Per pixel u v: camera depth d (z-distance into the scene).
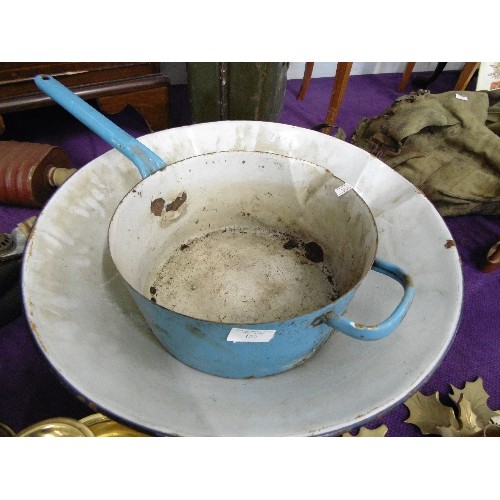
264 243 1.01
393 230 0.88
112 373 0.65
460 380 1.05
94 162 0.89
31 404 0.94
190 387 0.69
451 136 1.35
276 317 0.87
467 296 1.23
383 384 0.64
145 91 1.39
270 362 0.68
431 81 2.01
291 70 1.99
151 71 1.36
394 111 1.41
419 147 1.37
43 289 0.70
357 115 1.85
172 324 0.62
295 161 0.87
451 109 1.36
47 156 1.27
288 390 0.68
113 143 0.83
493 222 1.45
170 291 0.91
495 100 1.59
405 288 0.63
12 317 1.06
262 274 0.94
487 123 1.50
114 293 0.81
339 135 1.48
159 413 0.60
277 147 1.00
